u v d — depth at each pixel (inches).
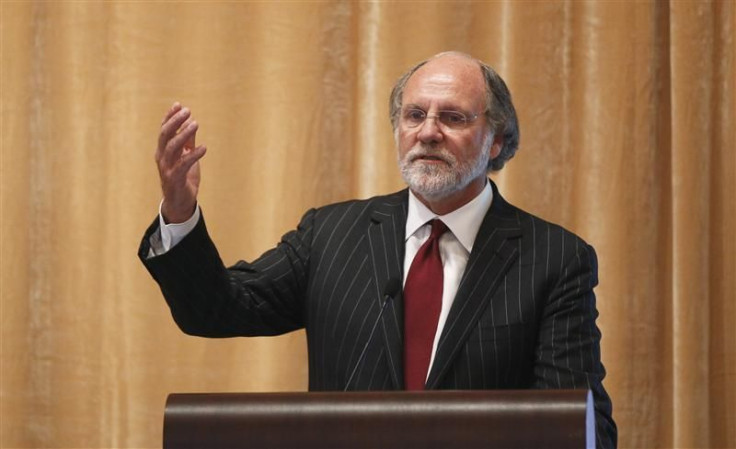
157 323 382.3
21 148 389.4
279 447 166.2
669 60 379.9
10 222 387.5
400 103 264.4
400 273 243.9
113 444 380.8
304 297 258.8
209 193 380.8
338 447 164.7
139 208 382.6
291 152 379.6
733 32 371.2
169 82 385.4
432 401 164.7
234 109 383.6
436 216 251.6
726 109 373.7
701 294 367.2
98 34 390.0
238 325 248.4
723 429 366.9
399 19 378.3
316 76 381.7
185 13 386.3
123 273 381.4
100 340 384.2
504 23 377.7
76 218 386.6
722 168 372.5
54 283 387.5
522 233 248.1
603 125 372.5
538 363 233.0
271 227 377.1
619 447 365.1
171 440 168.6
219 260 241.4
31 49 392.5
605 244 369.7
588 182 371.9
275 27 383.6
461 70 253.1
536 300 237.0
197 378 380.5
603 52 373.7
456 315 234.7
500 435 161.2
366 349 236.5
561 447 159.5
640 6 373.1
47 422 385.7
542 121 376.2
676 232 368.5
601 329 367.9
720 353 368.5
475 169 247.4
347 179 381.7
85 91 388.8
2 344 385.7
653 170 373.1
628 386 366.0
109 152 385.4
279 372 376.8
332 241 255.9
